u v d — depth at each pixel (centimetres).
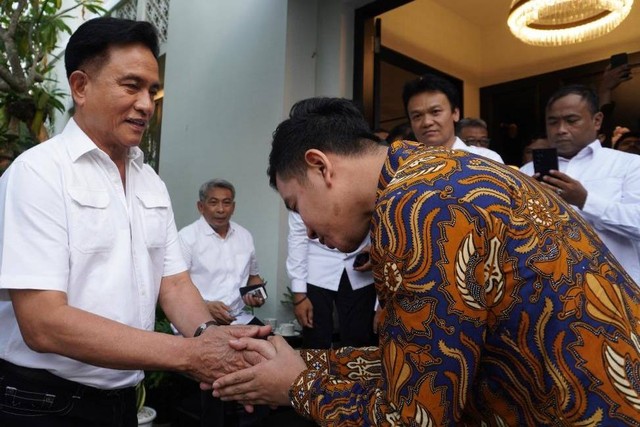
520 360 76
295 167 94
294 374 97
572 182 188
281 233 339
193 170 432
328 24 349
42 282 101
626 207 185
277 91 345
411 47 421
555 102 222
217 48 410
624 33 387
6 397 109
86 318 102
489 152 250
